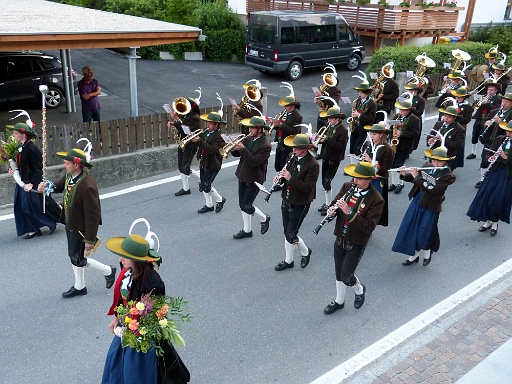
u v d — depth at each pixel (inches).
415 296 260.5
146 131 399.9
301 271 281.9
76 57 860.0
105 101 613.9
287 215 267.3
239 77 791.1
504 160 309.3
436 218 276.4
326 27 794.8
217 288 262.2
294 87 733.9
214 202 356.8
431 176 260.8
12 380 197.5
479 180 422.9
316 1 911.0
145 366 166.4
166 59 908.0
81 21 472.4
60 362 207.9
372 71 653.9
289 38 757.9
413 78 523.2
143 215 340.2
